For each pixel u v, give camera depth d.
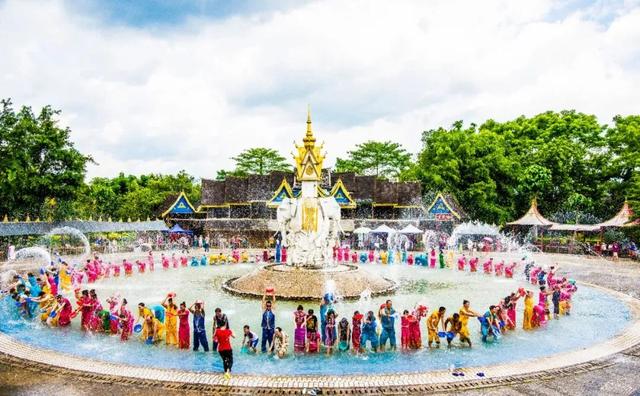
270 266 29.16
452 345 17.97
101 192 85.88
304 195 29.58
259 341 18.44
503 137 79.69
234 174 99.12
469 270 40.16
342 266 29.47
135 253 53.84
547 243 62.69
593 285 32.28
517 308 25.22
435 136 76.44
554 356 16.22
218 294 27.61
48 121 51.88
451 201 66.94
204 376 14.17
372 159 96.25
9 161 49.16
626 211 53.12
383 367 15.30
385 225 60.56
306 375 14.35
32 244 53.38
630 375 14.33
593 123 83.00
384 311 17.47
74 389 13.08
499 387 13.39
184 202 71.75
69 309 20.66
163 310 18.91
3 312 23.00
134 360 15.93
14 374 14.25
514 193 73.69
